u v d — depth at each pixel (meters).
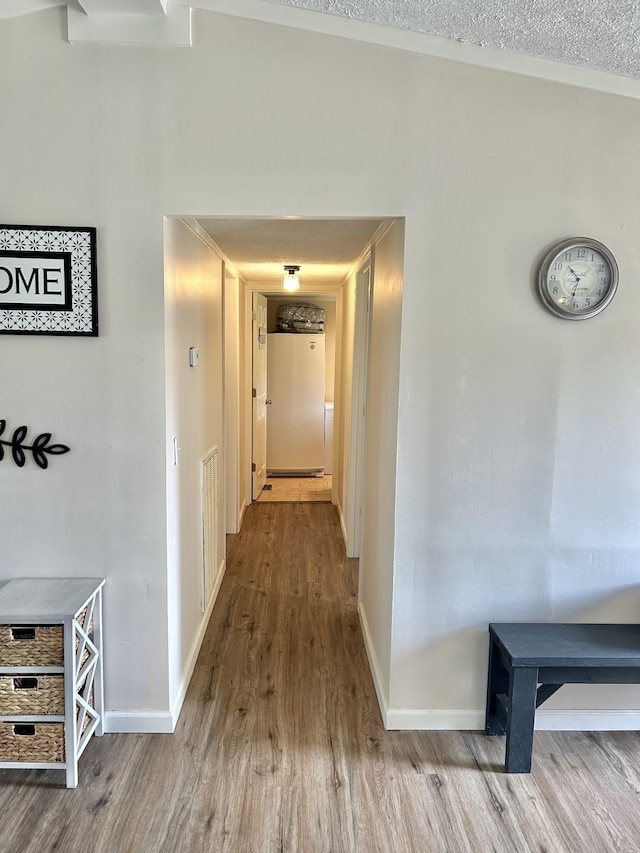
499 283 1.94
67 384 1.94
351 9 1.74
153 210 1.88
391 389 2.12
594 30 1.66
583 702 2.15
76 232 1.87
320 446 6.10
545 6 1.58
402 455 2.00
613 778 1.89
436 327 1.95
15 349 1.92
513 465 2.02
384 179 1.90
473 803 1.77
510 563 2.07
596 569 2.08
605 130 1.90
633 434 2.03
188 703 2.26
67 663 1.76
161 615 2.04
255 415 5.21
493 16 1.66
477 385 1.98
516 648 1.89
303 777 1.87
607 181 1.91
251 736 2.07
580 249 1.92
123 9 1.77
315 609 3.11
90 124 1.85
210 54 1.84
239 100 1.86
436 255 1.92
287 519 4.70
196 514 2.59
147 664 2.06
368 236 2.55
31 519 2.00
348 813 1.72
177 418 2.14
